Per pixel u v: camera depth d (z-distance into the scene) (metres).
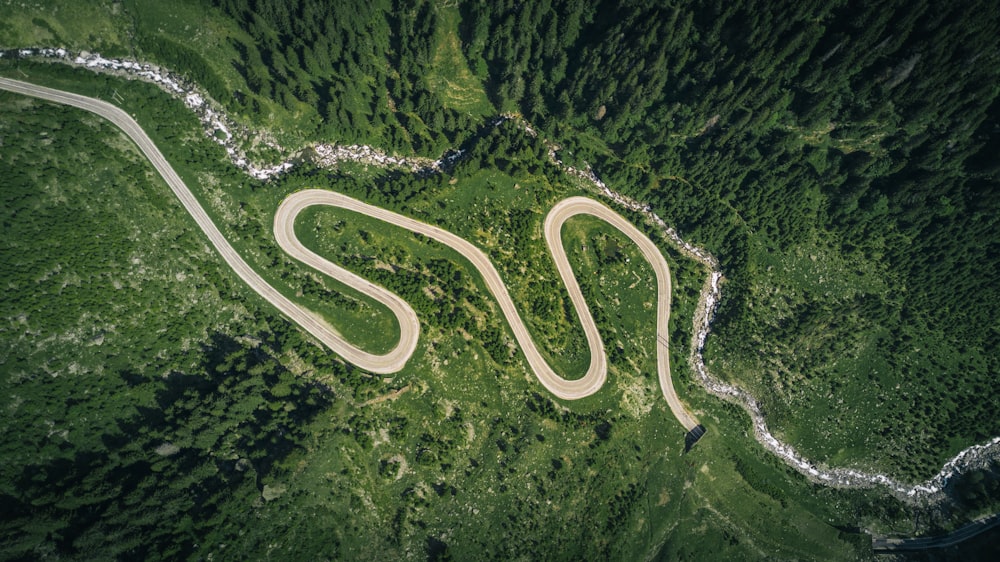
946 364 123.38
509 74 122.81
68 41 110.06
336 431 97.12
